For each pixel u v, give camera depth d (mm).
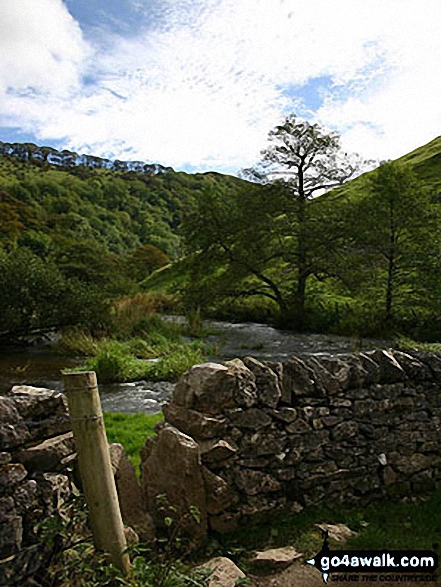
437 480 4578
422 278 19484
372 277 20969
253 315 25344
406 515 4074
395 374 4469
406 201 20500
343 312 21641
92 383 2641
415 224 20312
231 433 3656
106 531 2609
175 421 3797
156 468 3615
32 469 2656
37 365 13320
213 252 23578
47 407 2832
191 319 20359
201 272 24000
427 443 4555
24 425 2656
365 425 4273
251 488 3674
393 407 4418
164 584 2545
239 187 23938
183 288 24188
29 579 2453
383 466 4309
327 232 21703
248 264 22266
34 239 34719
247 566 3281
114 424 7023
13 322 15383
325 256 21688
